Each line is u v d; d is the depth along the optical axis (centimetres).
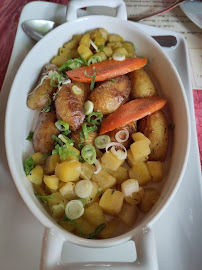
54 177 15
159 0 27
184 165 14
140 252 12
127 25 20
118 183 16
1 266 15
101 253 15
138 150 16
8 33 25
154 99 18
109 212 15
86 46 19
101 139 16
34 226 16
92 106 17
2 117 19
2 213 16
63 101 17
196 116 21
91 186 15
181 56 22
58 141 17
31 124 19
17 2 26
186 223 16
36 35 22
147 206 15
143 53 20
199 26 24
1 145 18
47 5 23
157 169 16
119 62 18
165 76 19
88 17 20
